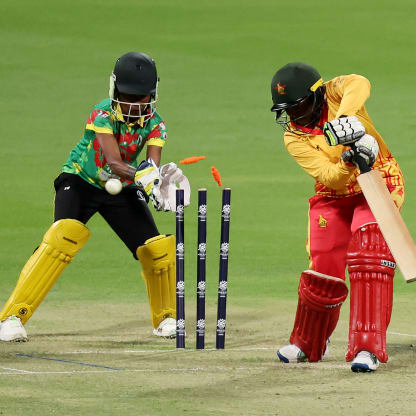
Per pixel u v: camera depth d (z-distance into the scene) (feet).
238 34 300.40
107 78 259.39
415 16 317.22
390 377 62.80
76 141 207.72
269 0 339.98
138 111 75.31
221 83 255.29
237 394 57.67
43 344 75.31
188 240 131.95
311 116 66.69
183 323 73.92
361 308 64.95
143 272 80.18
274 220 145.28
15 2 329.52
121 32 302.25
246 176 178.29
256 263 117.70
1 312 81.97
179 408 54.03
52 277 78.02
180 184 72.84
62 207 79.25
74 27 305.94
